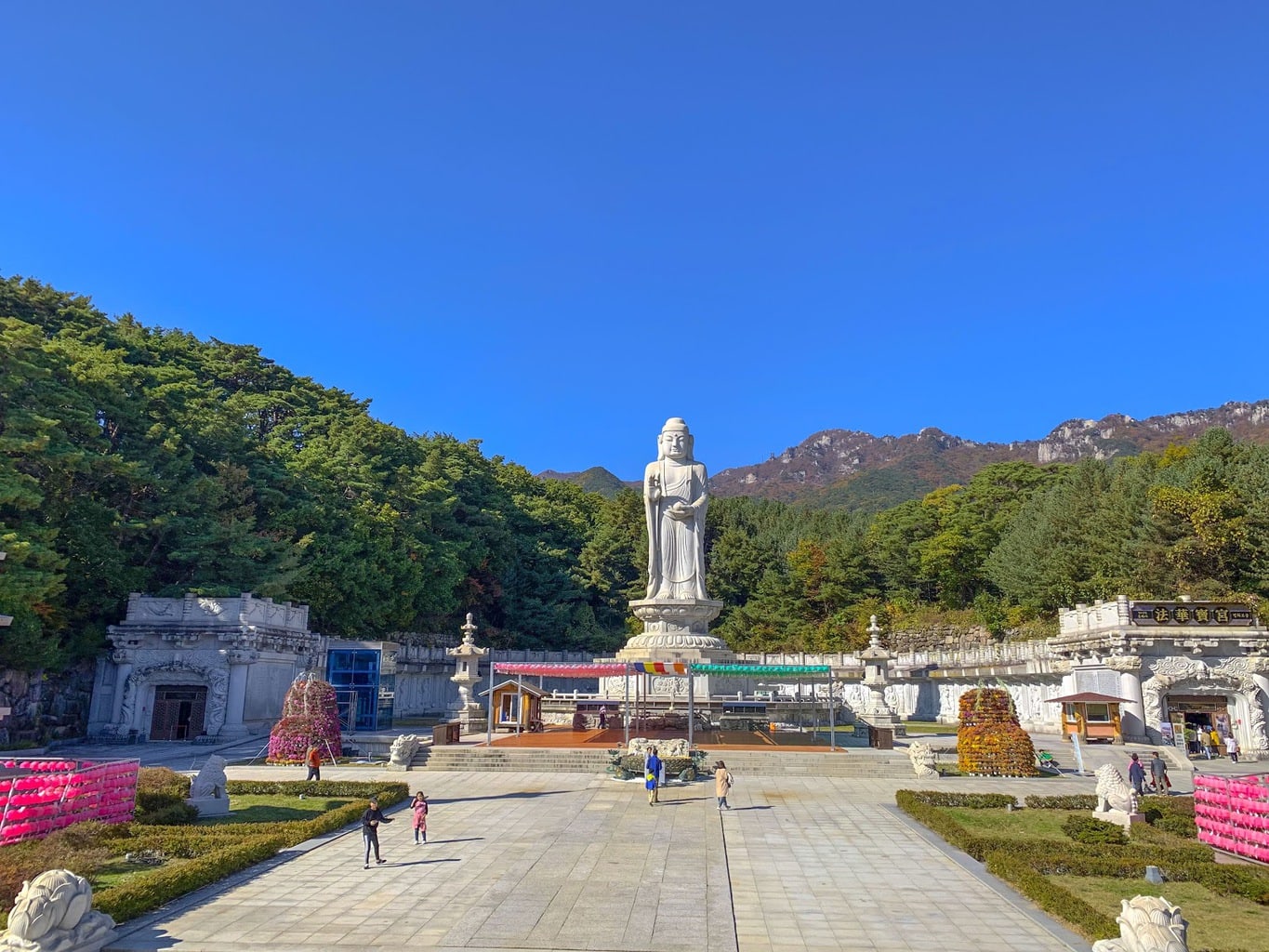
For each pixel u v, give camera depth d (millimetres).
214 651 47812
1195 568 59812
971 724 36375
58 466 45969
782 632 82812
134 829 22391
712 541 96062
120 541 52156
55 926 13984
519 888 18297
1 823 20125
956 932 15586
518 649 79188
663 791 30344
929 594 86188
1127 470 73500
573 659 77875
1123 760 39875
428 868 19875
